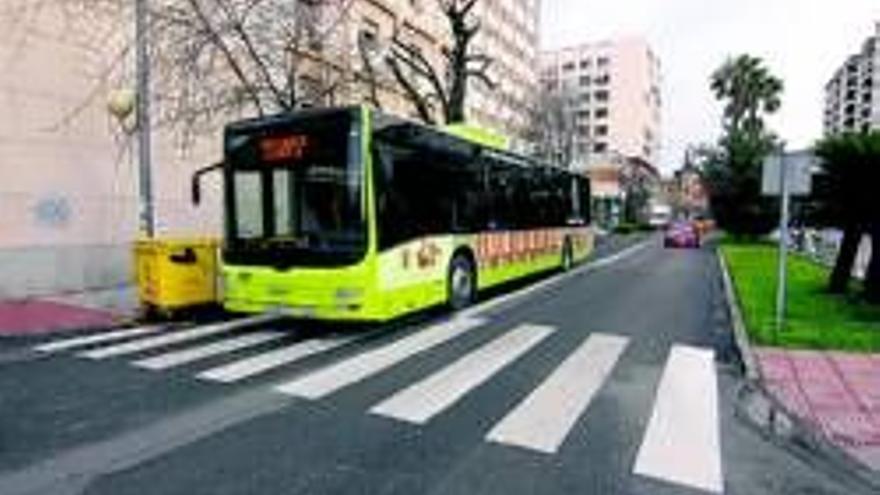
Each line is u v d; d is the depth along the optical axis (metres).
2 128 14.05
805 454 5.92
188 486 5.02
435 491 5.00
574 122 62.66
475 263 14.16
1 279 13.99
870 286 14.84
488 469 5.43
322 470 5.34
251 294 11.14
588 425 6.55
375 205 10.58
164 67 16.70
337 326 11.63
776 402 7.36
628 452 5.86
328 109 10.70
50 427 6.29
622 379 8.29
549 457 5.71
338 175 10.56
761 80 59.03
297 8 17.83
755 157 51.66
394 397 7.37
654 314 13.38
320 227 10.62
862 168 14.62
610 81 114.00
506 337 10.79
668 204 116.31
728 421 6.75
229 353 9.49
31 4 14.62
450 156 13.09
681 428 6.52
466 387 7.82
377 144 10.73
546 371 8.62
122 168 16.77
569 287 17.86
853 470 5.60
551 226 19.86
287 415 6.70
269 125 11.09
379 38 29.22
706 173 59.09
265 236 11.02
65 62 15.38
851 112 126.19
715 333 11.41
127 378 8.09
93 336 10.73
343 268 10.44
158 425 6.36
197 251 12.53
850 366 8.88
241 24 16.33
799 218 37.38
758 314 12.88
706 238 64.38
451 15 24.88
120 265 16.73
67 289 15.38
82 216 15.77
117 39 16.45
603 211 86.44
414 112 31.75
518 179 16.86
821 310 13.49
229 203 11.37
